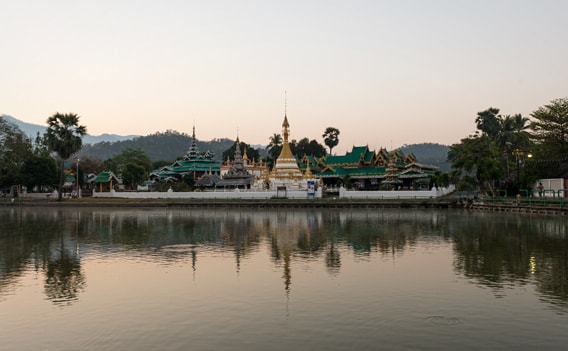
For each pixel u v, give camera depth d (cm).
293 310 1720
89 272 2452
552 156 7619
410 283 2116
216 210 8094
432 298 1853
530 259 2667
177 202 9131
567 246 3131
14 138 10994
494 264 2534
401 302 1805
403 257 2808
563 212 5641
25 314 1708
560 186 7138
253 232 4322
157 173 14162
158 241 3712
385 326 1531
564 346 1349
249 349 1355
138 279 2269
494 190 8150
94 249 3297
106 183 12069
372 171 11306
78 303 1848
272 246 3347
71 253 3119
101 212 7825
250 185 10456
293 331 1496
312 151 16262
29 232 4500
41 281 2244
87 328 1551
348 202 8038
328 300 1847
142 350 1361
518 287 2016
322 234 4072
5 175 10556
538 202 6288
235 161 11400
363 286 2069
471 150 8062
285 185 9581
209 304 1811
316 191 9100
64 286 2134
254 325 1559
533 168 7638
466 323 1550
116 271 2472
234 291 2008
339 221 5469
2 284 2184
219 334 1480
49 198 10538
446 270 2394
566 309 1689
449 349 1338
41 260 2841
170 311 1728
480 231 4119
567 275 2242
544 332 1459
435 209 7456
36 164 11175
